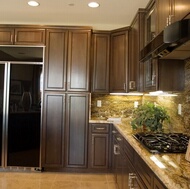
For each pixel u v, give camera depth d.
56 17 4.04
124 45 4.01
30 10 3.72
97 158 4.02
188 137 2.22
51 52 4.07
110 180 3.68
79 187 3.39
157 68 2.61
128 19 4.07
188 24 1.45
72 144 4.03
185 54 2.24
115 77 4.12
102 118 4.38
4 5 3.53
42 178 3.72
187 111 2.47
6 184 3.44
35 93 4.04
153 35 2.90
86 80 4.07
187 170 1.29
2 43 4.05
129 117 4.45
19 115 4.02
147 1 3.27
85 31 4.11
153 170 1.36
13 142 4.01
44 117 4.03
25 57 4.05
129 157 2.27
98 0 3.30
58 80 4.06
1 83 4.01
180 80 2.60
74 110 4.05
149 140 2.03
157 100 3.59
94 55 4.22
